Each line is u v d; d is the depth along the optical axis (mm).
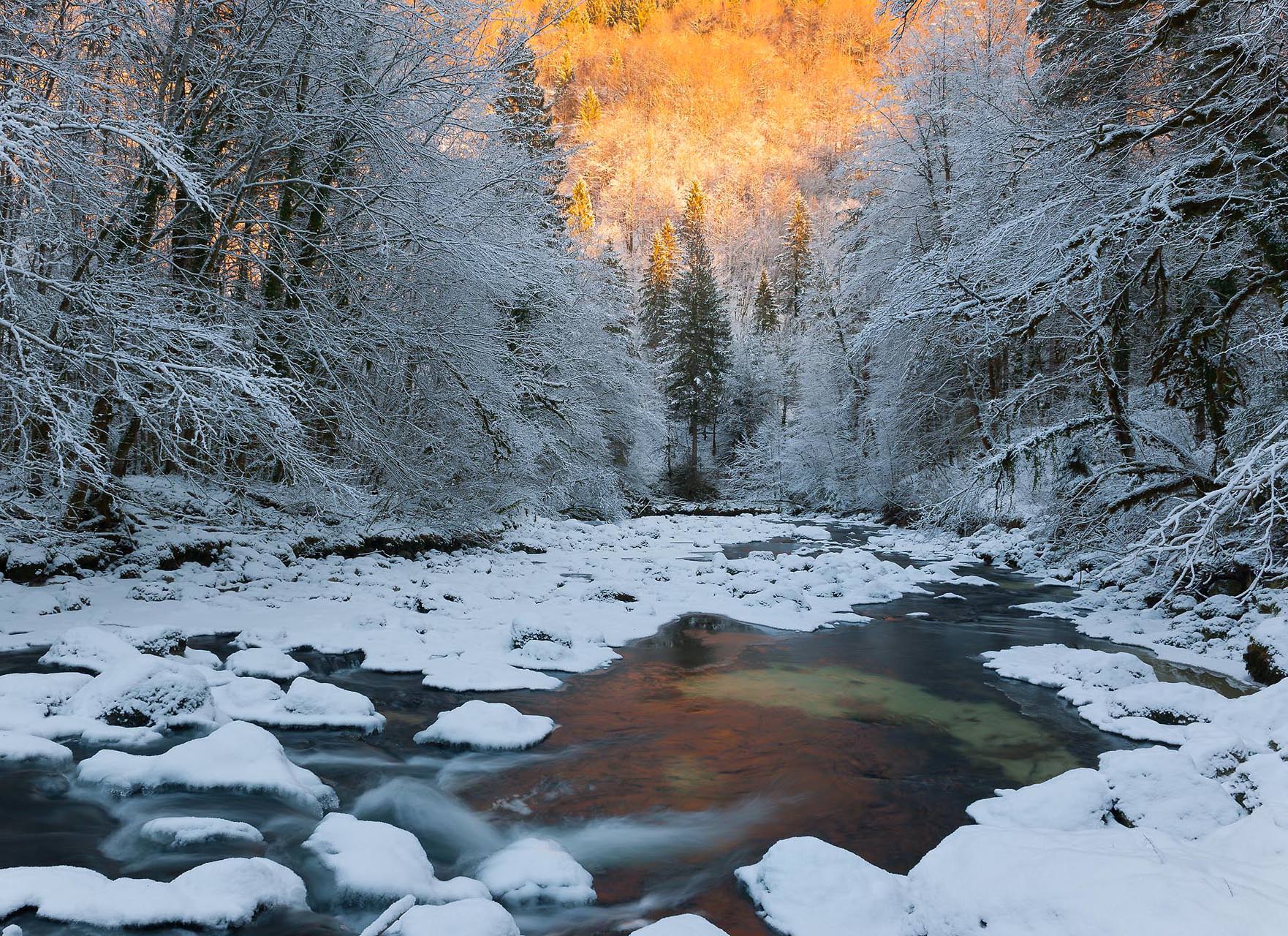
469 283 14438
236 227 12336
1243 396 11938
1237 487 7324
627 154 127875
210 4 10609
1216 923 2891
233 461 11828
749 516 34906
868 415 28062
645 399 33438
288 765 5137
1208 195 9922
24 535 10023
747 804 5285
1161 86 11781
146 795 4723
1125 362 14227
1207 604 10344
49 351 8422
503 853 4355
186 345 8773
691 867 4406
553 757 6074
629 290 34125
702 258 55656
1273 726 5844
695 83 149875
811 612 12133
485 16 13039
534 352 20547
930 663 9281
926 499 23953
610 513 28500
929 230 23344
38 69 8453
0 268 7660
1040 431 12656
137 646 7309
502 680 7840
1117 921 3039
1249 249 10969
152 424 8805
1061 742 6582
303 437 11289
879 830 4895
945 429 25406
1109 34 11484
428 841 4668
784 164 122062
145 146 7766
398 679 7875
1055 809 4633
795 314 60562
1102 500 12562
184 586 10211
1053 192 11016
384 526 15484
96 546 10359
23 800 4570
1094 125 11352
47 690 5922
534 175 16109
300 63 12094
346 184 13227
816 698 7812
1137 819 4480
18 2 8938
